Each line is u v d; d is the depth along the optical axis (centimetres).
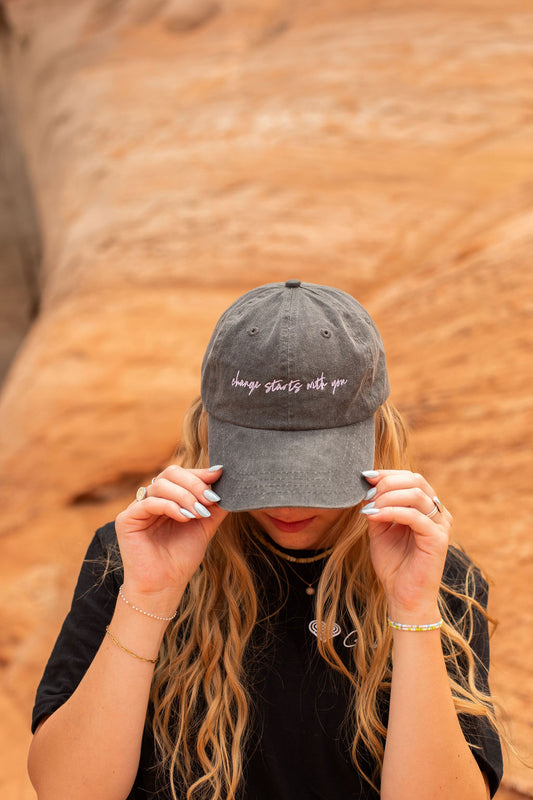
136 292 439
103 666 109
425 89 484
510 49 488
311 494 105
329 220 437
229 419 111
